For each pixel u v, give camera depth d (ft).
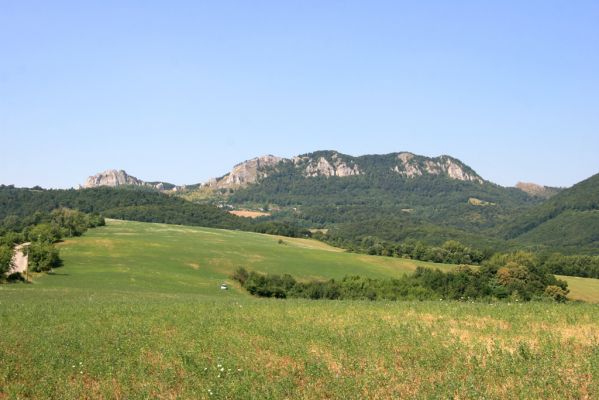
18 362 80.89
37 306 150.20
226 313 128.57
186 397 62.90
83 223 501.56
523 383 64.75
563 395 60.54
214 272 338.95
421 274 304.91
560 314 112.98
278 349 86.43
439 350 82.58
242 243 445.37
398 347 86.74
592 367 69.77
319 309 133.18
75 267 321.93
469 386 62.95
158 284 285.23
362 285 302.45
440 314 119.14
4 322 120.78
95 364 78.13
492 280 287.07
